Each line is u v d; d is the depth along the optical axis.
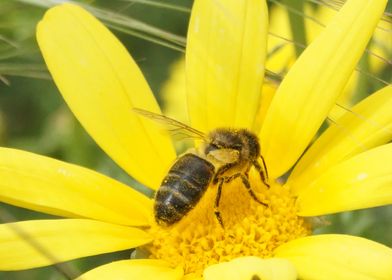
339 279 0.17
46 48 0.19
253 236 0.18
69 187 0.18
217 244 0.18
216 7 0.19
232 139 0.18
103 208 0.18
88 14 0.19
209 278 0.16
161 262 0.18
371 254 0.17
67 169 0.18
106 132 0.19
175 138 0.19
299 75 0.18
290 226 0.18
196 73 0.19
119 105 0.19
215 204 0.18
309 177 0.18
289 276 0.16
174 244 0.18
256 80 0.19
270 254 0.18
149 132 0.19
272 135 0.19
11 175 0.18
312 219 0.18
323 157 0.18
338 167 0.18
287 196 0.18
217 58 0.19
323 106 0.18
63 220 0.18
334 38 0.18
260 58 0.19
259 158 0.19
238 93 0.19
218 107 0.19
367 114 0.18
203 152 0.19
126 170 0.19
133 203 0.18
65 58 0.19
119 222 0.18
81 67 0.19
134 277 0.17
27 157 0.18
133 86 0.19
